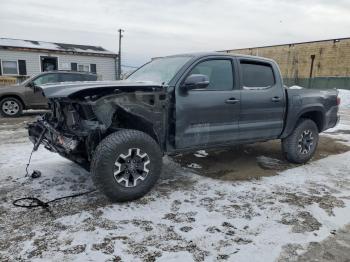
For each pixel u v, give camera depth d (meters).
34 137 4.48
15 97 10.95
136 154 3.72
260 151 6.29
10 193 3.95
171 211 3.55
